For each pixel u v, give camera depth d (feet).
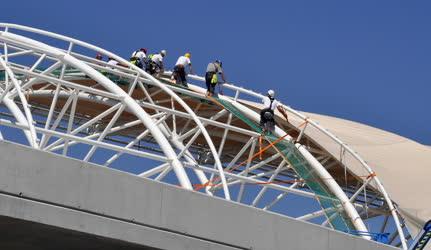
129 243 50.80
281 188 106.42
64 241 51.29
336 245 60.64
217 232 54.54
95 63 117.39
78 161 49.73
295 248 58.18
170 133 117.91
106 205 50.19
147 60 120.37
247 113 120.26
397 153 125.70
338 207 109.40
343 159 120.57
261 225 56.85
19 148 47.73
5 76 109.60
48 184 48.34
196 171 113.39
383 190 114.73
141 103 110.73
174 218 52.85
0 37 105.91
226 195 94.27
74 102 99.66
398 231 110.42
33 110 130.93
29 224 47.73
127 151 90.53
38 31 112.47
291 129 126.00
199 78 123.54
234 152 140.67
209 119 119.75
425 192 116.16
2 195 46.55
